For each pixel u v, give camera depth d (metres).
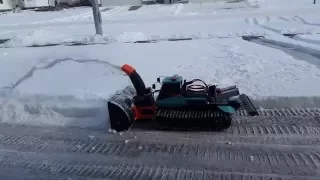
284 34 8.18
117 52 7.08
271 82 4.45
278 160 2.73
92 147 3.15
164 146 3.07
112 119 3.38
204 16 12.81
